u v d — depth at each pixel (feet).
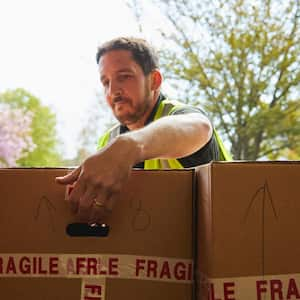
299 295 2.17
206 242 2.24
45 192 2.41
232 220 2.19
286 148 11.41
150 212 2.38
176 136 2.82
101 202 2.31
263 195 2.22
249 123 11.14
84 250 2.36
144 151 2.50
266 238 2.19
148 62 4.42
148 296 2.33
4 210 2.40
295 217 2.21
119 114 4.45
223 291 2.15
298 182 2.23
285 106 11.18
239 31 11.04
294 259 2.19
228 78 11.19
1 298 2.35
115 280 2.34
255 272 2.18
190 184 2.41
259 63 11.09
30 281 2.36
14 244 2.38
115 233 2.37
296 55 11.00
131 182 2.39
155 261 2.36
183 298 2.34
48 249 2.37
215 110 11.21
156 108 4.52
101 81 4.54
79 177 2.33
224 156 4.27
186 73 11.10
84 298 2.33
